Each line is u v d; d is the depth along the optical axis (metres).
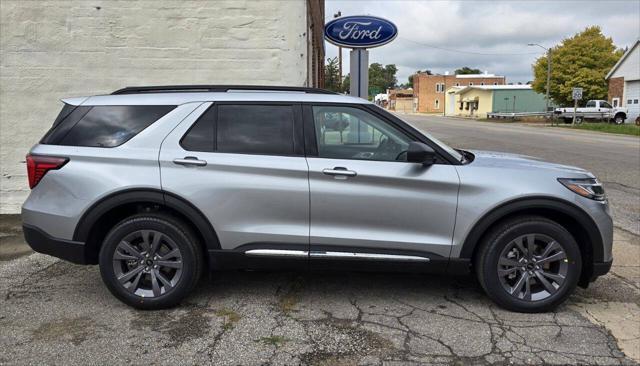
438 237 4.09
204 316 4.11
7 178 7.68
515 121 50.91
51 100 7.57
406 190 4.04
